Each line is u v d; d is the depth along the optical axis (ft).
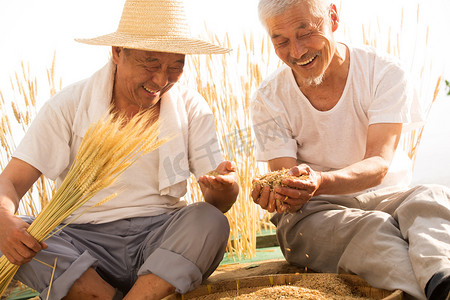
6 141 10.63
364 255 7.16
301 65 7.90
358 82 8.36
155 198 7.87
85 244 7.50
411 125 8.68
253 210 11.06
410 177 8.91
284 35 7.72
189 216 7.14
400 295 6.33
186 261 6.88
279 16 7.63
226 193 7.59
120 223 7.66
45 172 7.62
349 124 8.45
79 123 7.67
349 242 7.54
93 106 7.66
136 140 6.65
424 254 6.44
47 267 6.86
